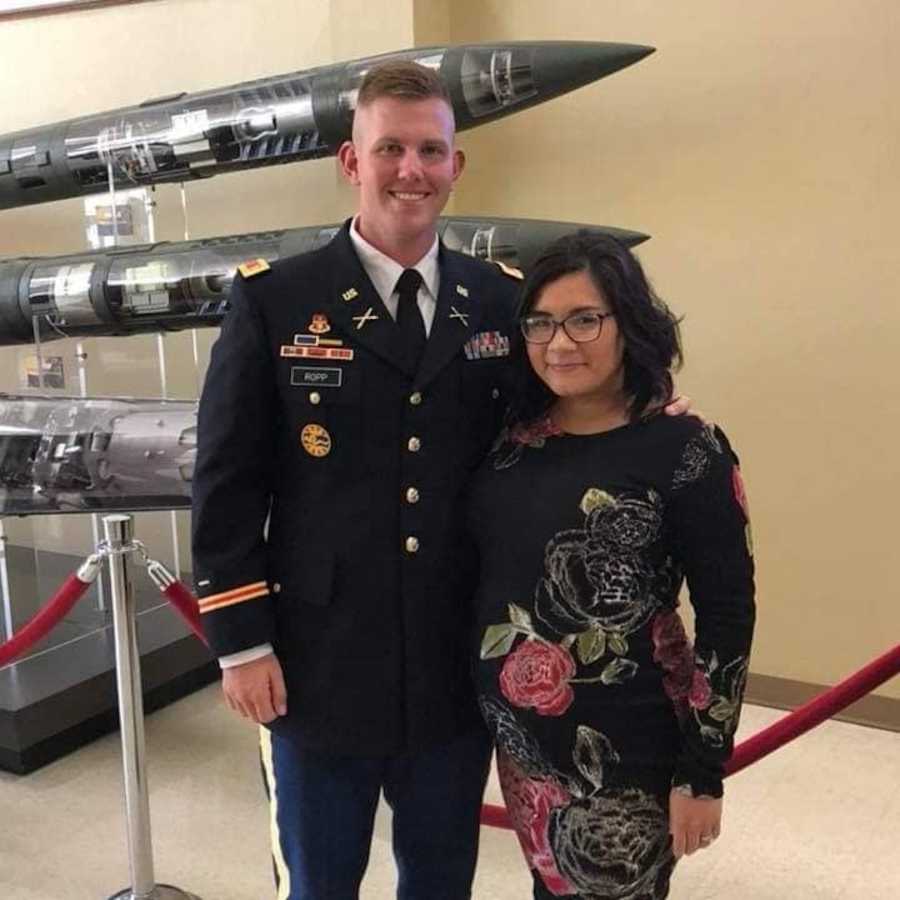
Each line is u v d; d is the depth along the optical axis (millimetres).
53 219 4297
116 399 2951
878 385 2975
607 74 2787
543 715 1435
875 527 3041
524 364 1515
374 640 1525
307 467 1521
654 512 1391
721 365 3174
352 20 3375
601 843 1450
